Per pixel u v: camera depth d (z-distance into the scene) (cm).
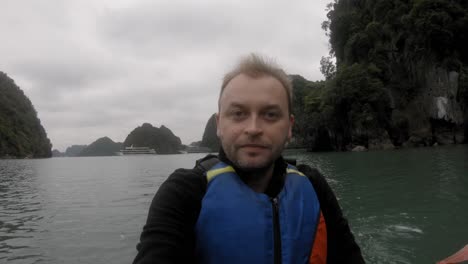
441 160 1986
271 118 138
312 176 172
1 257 576
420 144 4528
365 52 5147
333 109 4872
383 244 556
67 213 962
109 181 2025
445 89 4525
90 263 539
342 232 169
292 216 146
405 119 4603
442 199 876
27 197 1347
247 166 136
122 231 729
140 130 16388
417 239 575
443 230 616
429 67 4606
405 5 4838
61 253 590
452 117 4488
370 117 4509
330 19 6212
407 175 1398
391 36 4922
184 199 135
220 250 134
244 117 138
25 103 11569
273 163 151
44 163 5844
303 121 5509
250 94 136
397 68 4869
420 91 4688
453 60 4578
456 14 4556
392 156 2672
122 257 563
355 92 4641
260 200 141
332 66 6288
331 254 165
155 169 3325
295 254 141
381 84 4625
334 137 5091
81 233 721
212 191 139
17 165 4925
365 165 2036
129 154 15550
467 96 4500
